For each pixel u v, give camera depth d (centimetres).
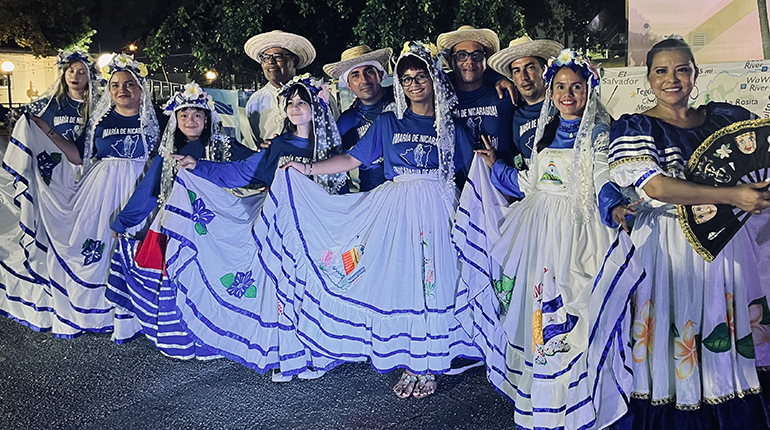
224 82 1292
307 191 396
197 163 417
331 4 1039
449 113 381
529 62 410
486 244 367
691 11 357
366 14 983
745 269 304
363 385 395
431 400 373
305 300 394
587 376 304
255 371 419
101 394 391
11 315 510
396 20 971
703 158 290
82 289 476
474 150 384
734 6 351
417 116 384
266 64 526
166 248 436
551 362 315
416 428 340
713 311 295
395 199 380
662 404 303
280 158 418
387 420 350
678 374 299
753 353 302
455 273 379
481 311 368
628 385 302
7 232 504
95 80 506
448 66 466
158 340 441
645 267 301
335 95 541
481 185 370
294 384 400
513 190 369
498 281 362
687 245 297
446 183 379
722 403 297
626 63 371
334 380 404
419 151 379
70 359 447
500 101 438
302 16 1095
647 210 307
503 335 362
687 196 281
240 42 1056
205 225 413
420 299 374
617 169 296
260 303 414
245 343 416
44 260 486
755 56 352
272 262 396
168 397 385
